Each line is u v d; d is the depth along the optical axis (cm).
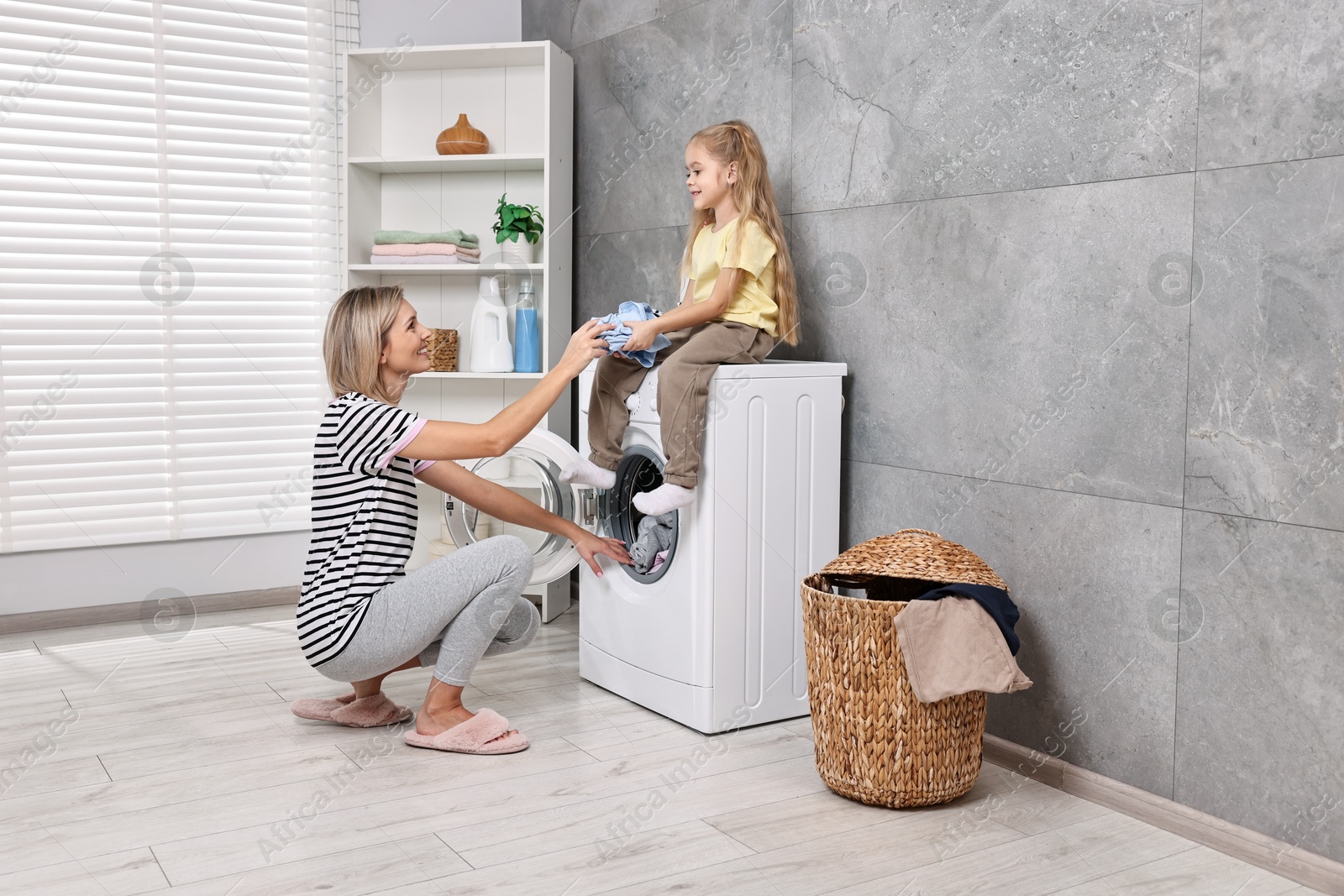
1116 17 181
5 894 149
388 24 351
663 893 152
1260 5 161
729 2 270
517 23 365
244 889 151
